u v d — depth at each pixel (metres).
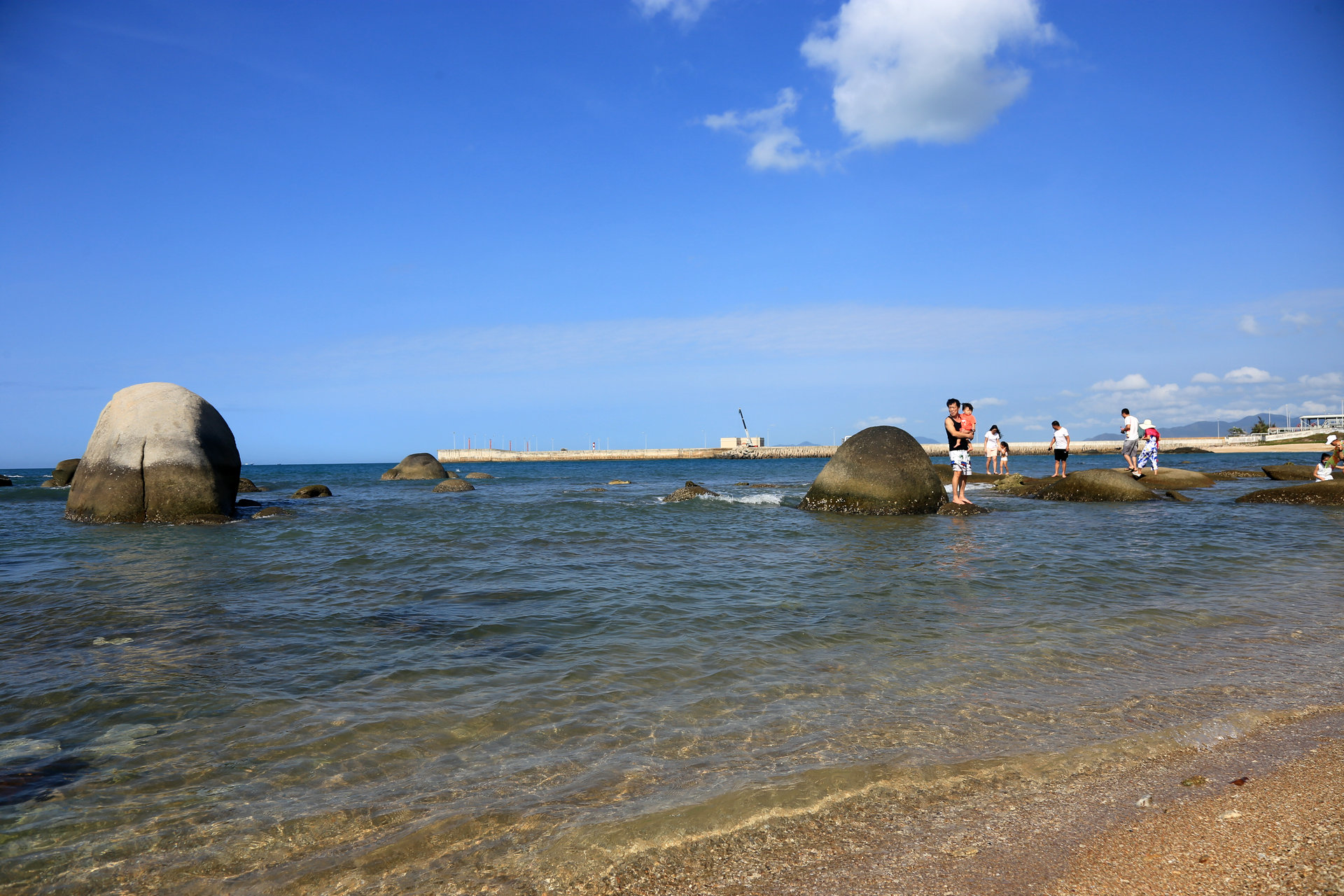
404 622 6.17
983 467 46.97
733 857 2.63
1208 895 2.27
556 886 2.49
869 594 7.08
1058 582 7.59
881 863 2.56
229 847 2.77
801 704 4.17
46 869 2.63
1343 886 2.23
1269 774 3.14
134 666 4.98
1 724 3.98
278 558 9.67
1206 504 16.14
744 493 21.25
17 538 12.12
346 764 3.46
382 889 2.49
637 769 3.36
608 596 7.08
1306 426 106.25
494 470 63.78
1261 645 5.27
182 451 14.88
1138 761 3.35
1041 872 2.46
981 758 3.40
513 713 4.08
